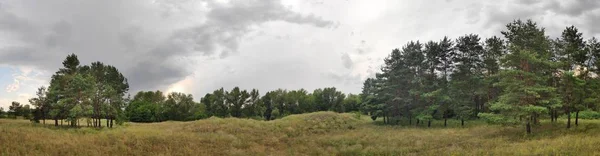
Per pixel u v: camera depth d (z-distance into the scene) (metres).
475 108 49.78
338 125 47.28
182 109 78.44
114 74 56.66
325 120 49.03
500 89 43.22
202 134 27.78
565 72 28.11
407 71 49.75
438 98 43.44
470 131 32.38
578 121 33.00
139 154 18.86
